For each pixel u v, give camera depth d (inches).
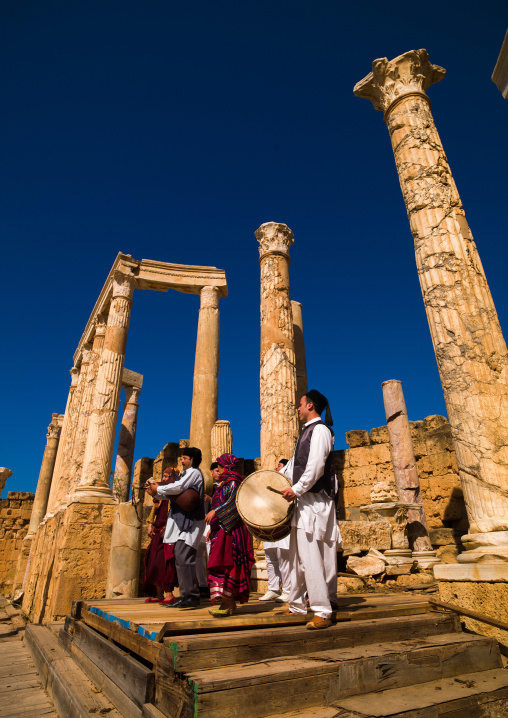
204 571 263.1
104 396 521.7
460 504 605.6
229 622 135.3
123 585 353.4
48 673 189.0
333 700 109.4
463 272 223.0
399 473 550.3
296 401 429.1
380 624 148.3
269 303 448.8
